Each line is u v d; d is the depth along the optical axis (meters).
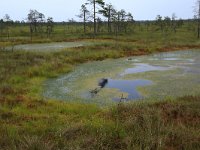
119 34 81.81
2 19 90.50
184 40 62.94
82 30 94.38
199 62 31.30
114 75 23.56
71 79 21.84
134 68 27.31
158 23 101.44
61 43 48.62
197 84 19.33
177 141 6.68
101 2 59.00
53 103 14.02
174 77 22.16
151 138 6.45
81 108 13.21
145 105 11.62
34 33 84.88
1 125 8.82
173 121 8.80
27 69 22.83
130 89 18.41
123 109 11.20
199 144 6.39
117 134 7.09
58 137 7.16
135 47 43.38
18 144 6.55
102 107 14.28
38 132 8.06
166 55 39.22
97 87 19.09
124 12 88.19
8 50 31.88
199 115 9.72
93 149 6.16
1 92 15.48
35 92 17.33
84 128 7.83
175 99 13.55
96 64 29.89
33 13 78.56
